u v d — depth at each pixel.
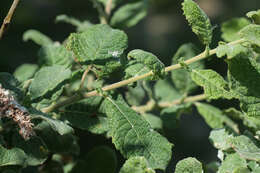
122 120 0.59
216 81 0.59
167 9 2.13
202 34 0.58
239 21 0.69
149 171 0.56
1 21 1.17
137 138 0.58
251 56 0.59
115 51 0.61
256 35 0.57
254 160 0.56
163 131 0.70
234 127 0.68
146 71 0.60
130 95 0.73
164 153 0.58
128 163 0.56
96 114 0.62
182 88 0.72
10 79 0.60
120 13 0.76
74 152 0.64
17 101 0.59
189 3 0.58
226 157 0.58
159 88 0.74
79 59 0.61
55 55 0.68
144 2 0.77
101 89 0.60
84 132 0.80
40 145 0.59
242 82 0.57
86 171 0.63
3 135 0.59
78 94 0.60
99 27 0.62
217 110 0.70
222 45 0.57
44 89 0.60
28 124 0.56
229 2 2.19
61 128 0.56
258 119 0.57
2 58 1.09
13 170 0.58
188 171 0.56
